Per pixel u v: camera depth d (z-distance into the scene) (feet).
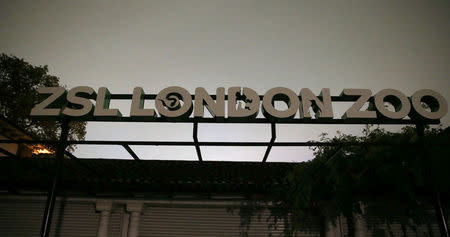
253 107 22.85
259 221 32.71
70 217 33.19
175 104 23.25
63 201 33.50
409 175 27.22
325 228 31.35
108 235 32.60
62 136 22.67
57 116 22.70
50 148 50.98
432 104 23.31
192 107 23.71
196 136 21.97
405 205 31.99
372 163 27.68
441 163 25.99
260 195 32.40
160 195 33.24
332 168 28.43
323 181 29.55
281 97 23.85
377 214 32.07
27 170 33.78
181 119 22.95
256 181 31.35
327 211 31.22
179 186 31.37
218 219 33.01
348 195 29.48
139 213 32.96
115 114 22.63
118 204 33.37
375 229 31.73
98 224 32.94
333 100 23.91
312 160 29.37
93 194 32.96
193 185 31.22
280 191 30.99
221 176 34.42
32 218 33.40
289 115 22.31
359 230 30.81
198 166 39.40
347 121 22.70
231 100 23.20
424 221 32.14
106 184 31.24
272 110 22.43
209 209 33.45
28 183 31.81
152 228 32.83
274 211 32.94
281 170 33.24
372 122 22.79
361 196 31.17
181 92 23.50
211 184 30.94
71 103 23.80
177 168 38.11
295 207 30.99
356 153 28.37
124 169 37.04
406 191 27.86
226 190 31.81
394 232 31.76
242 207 33.19
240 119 22.82
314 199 30.73
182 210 33.53
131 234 31.99
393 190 29.68
